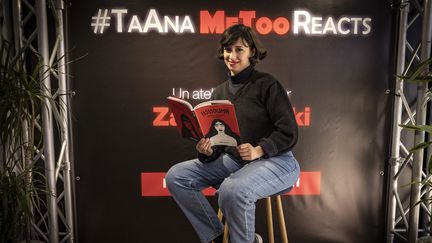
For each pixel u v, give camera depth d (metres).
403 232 3.13
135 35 2.87
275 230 3.08
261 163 2.10
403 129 3.07
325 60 2.92
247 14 2.86
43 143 2.74
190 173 2.27
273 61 2.92
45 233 3.04
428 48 2.65
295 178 2.20
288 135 2.09
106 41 2.86
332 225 3.12
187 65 2.91
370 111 2.98
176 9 2.85
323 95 2.96
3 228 2.59
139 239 3.08
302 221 3.11
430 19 2.62
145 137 2.97
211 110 1.99
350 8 2.88
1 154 2.79
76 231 3.04
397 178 2.98
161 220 3.07
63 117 2.86
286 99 2.15
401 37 2.86
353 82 2.95
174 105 2.12
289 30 2.88
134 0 2.83
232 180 2.02
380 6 2.88
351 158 3.04
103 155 2.98
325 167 3.04
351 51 2.92
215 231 2.27
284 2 2.86
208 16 2.86
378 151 3.03
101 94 2.91
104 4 2.83
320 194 3.08
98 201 3.03
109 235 3.07
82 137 2.95
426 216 3.04
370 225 3.12
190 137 2.21
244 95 2.20
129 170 3.00
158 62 2.90
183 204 2.29
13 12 2.73
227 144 2.07
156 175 3.01
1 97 2.41
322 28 2.89
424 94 2.67
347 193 3.08
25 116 2.51
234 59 2.16
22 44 2.79
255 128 2.21
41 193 2.86
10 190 2.49
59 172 2.99
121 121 2.95
